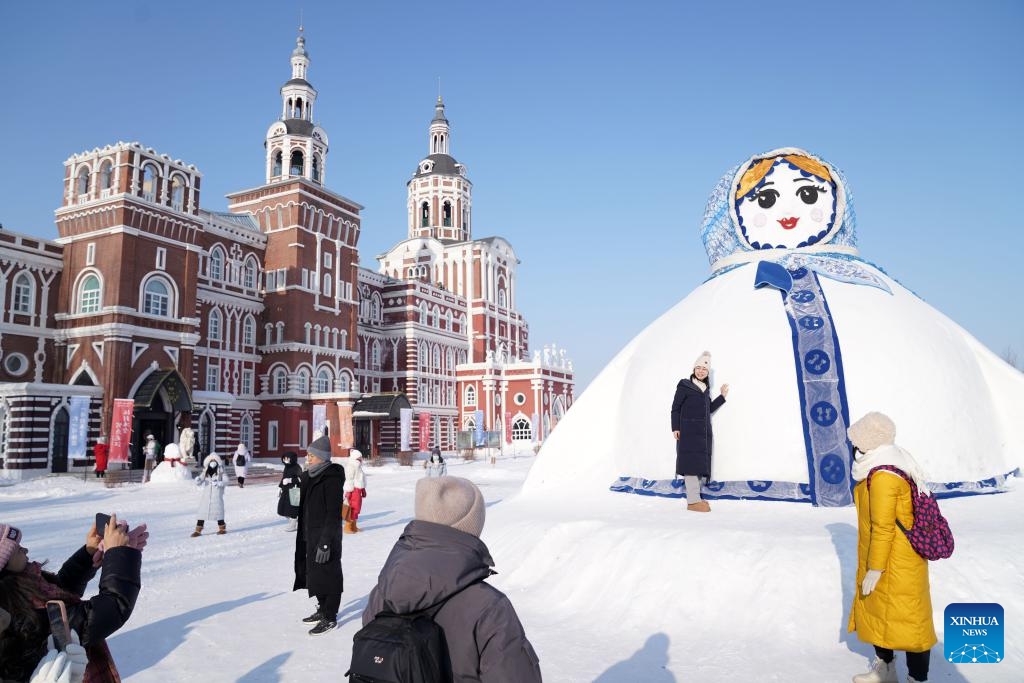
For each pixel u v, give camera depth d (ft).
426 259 240.94
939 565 18.95
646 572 21.59
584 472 35.55
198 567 33.86
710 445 26.78
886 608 14.08
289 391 148.15
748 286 31.24
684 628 19.38
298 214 153.69
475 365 216.95
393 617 7.68
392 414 149.79
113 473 95.81
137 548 9.66
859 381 26.76
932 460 26.32
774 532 21.61
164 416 116.98
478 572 7.96
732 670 16.53
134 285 113.09
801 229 34.06
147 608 25.13
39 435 98.12
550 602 22.77
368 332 196.85
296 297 151.53
